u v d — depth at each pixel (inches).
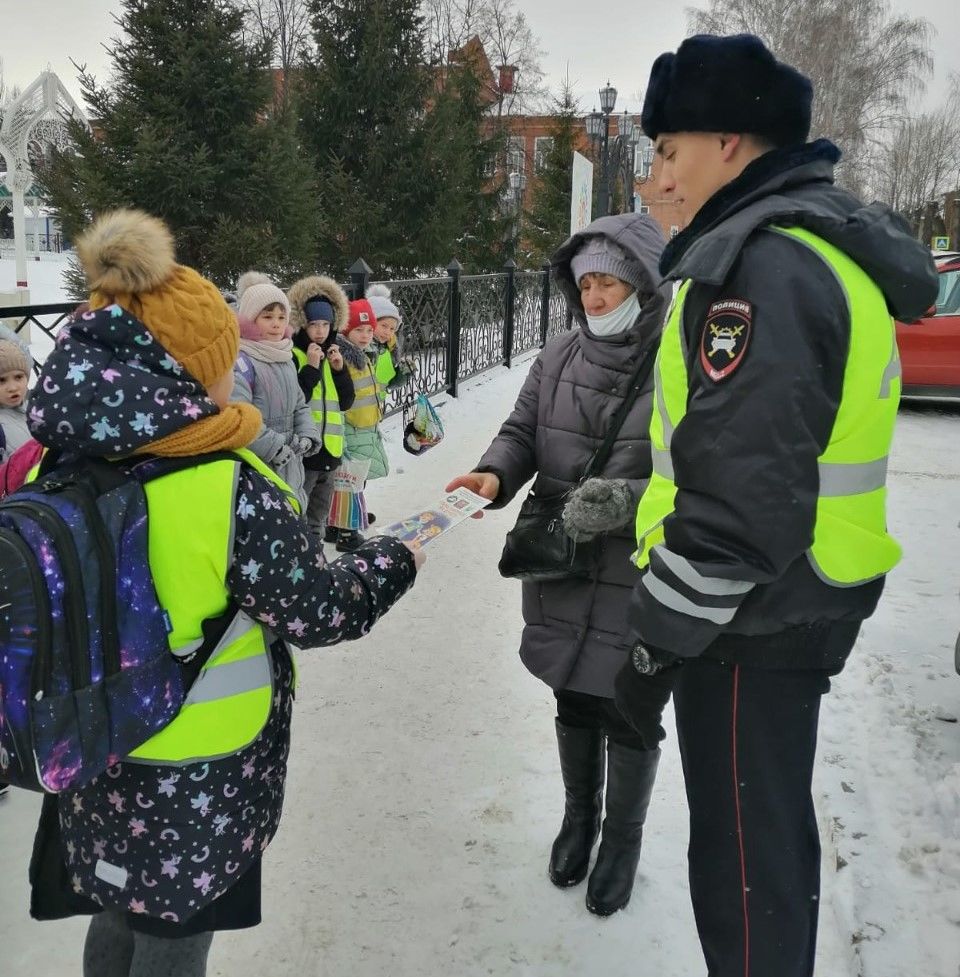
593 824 93.7
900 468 271.1
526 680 140.2
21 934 85.7
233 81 470.6
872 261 52.8
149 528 51.6
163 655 52.2
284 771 62.7
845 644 58.9
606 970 82.0
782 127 56.7
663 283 78.7
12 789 110.3
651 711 61.8
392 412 315.6
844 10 1234.0
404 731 124.3
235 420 54.8
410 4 620.4
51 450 56.3
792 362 49.6
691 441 51.5
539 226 890.1
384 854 98.2
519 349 495.5
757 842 58.7
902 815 97.5
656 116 60.4
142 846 55.4
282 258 495.5
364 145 618.5
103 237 52.0
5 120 672.4
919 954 77.6
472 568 190.7
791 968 59.6
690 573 51.6
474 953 84.2
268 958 83.8
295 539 55.0
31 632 47.0
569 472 85.4
